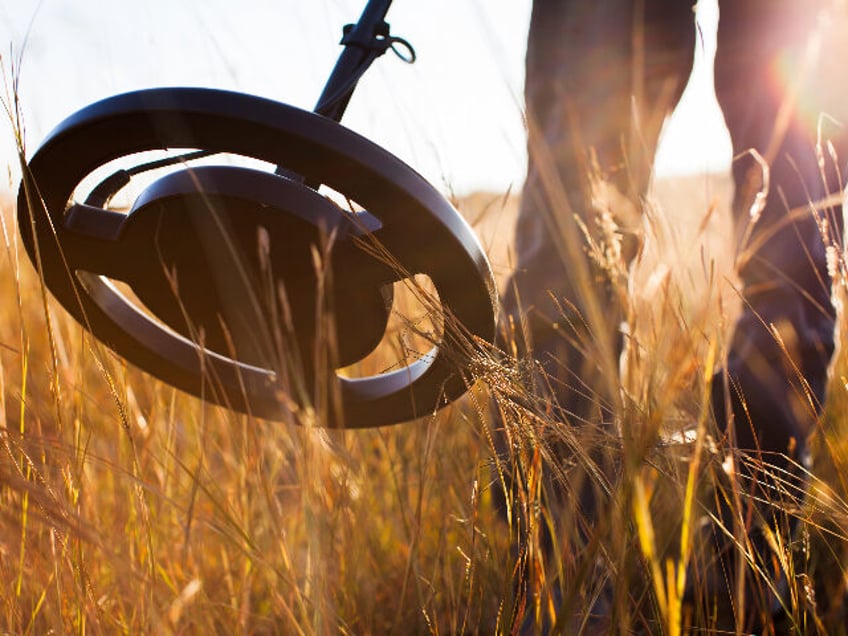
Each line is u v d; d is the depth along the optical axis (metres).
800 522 1.25
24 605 1.22
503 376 1.04
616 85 1.16
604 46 1.16
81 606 1.09
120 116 0.93
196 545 1.39
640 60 1.15
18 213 1.07
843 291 1.29
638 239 1.20
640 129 1.16
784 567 1.09
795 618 1.10
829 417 1.33
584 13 1.16
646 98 1.17
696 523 1.10
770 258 1.24
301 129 0.90
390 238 0.96
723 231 1.42
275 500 1.31
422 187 0.93
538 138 1.16
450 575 1.41
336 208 0.97
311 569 1.17
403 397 1.14
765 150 1.23
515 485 1.18
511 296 1.23
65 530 1.00
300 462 1.15
